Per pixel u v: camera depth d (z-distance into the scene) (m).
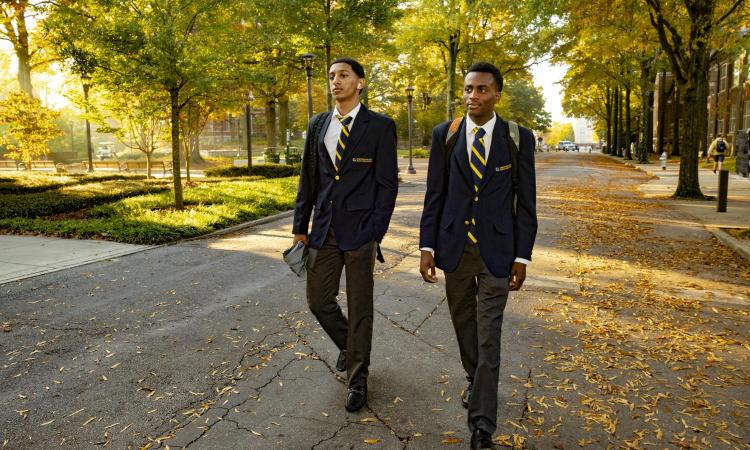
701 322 4.72
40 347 4.19
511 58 27.00
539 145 89.88
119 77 11.03
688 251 7.78
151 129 19.83
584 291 5.73
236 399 3.33
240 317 4.90
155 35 10.55
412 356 3.97
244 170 23.02
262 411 3.17
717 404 3.22
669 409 3.16
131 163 30.28
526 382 3.53
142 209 11.26
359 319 3.17
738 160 22.58
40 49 30.31
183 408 3.22
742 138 22.05
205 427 2.99
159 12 10.99
